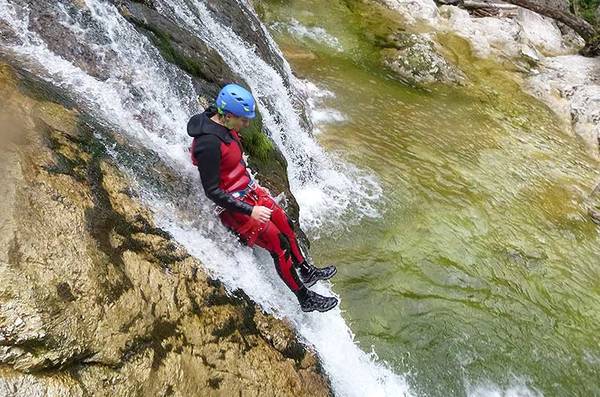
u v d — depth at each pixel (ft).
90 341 7.62
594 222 21.09
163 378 8.36
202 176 9.92
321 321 13.26
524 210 20.86
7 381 6.64
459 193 20.84
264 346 10.67
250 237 10.92
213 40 18.35
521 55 32.73
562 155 24.93
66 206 8.43
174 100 13.70
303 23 30.63
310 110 23.16
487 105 27.50
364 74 27.45
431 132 24.23
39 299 7.28
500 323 16.14
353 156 21.17
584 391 14.96
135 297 8.59
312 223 17.53
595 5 44.42
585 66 32.60
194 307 9.59
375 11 33.78
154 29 14.79
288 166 18.20
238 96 9.67
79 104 10.84
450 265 17.52
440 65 28.89
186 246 10.32
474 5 37.78
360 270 16.46
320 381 11.65
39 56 11.29
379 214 18.75
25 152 8.51
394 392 13.55
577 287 18.04
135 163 10.62
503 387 14.53
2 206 7.62
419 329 15.26
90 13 12.92
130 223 9.48
